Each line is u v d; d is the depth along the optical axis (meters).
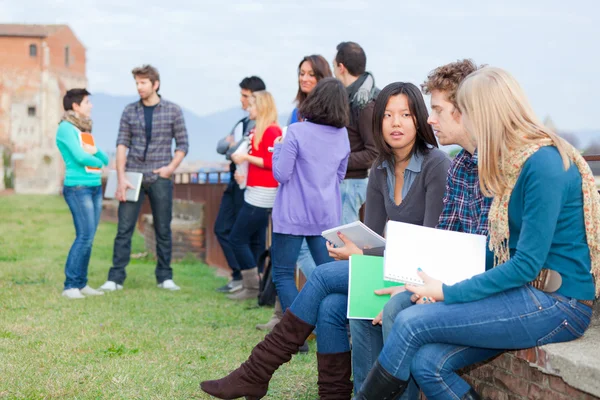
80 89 6.91
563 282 2.55
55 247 12.45
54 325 5.27
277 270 4.75
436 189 3.35
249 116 7.22
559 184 2.47
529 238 2.48
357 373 3.35
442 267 2.77
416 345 2.63
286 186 4.68
